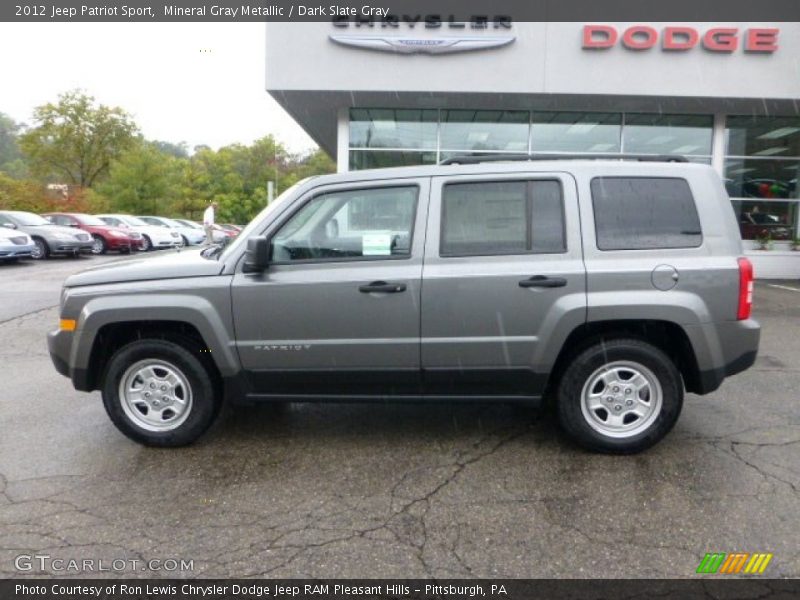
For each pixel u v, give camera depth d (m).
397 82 11.39
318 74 11.37
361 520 3.12
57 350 3.99
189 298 3.80
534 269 3.68
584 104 12.20
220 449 4.01
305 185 3.89
